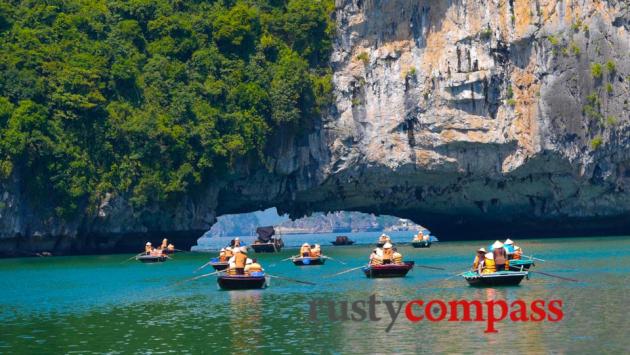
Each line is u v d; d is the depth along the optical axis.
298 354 48.72
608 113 144.00
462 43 142.62
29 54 124.69
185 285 81.44
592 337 51.47
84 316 63.09
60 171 121.06
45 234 122.81
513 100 142.25
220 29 139.25
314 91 140.12
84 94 124.56
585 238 146.38
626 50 145.12
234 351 49.81
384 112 144.38
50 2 136.12
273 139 139.62
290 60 139.38
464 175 145.50
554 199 148.62
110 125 125.81
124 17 139.75
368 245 172.75
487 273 72.31
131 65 131.38
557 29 142.50
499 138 141.88
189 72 136.88
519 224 155.62
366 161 144.38
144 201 126.50
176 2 143.25
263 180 142.25
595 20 144.00
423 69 143.62
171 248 129.38
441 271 88.06
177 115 130.00
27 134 117.94
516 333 52.94
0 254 122.31
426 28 144.00
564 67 142.38
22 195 121.25
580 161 143.38
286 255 127.56
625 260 96.69
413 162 144.38
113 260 116.19
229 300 68.75
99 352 50.66
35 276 93.81
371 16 144.25
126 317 62.09
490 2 142.62
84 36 133.75
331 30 143.88
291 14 143.12
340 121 143.50
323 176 143.00
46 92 122.81
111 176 125.44
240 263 76.75
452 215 157.00
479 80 141.50
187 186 130.88
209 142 129.88
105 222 127.25
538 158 142.62
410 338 52.12
